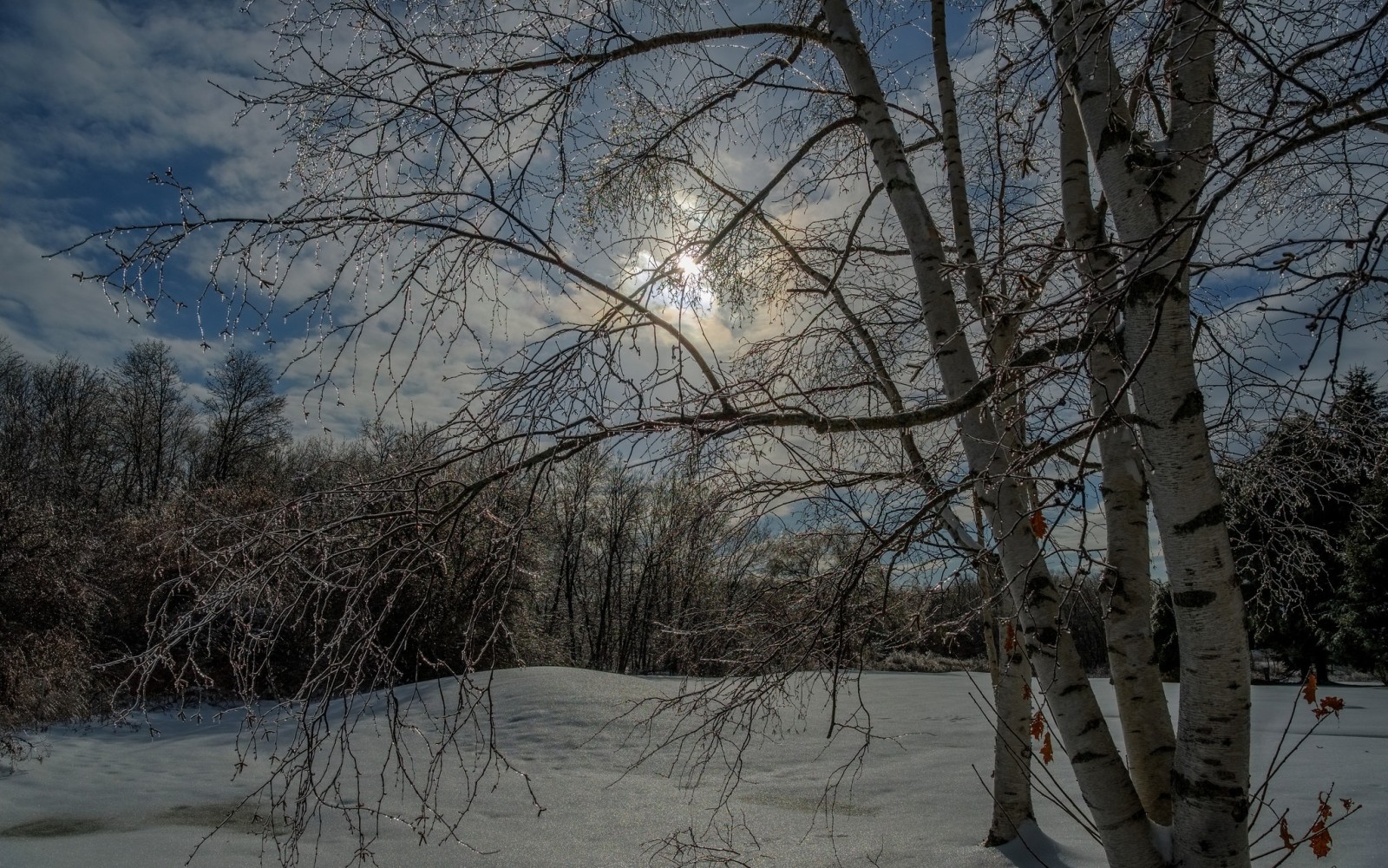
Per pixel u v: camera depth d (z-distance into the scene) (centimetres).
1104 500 332
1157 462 256
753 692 379
